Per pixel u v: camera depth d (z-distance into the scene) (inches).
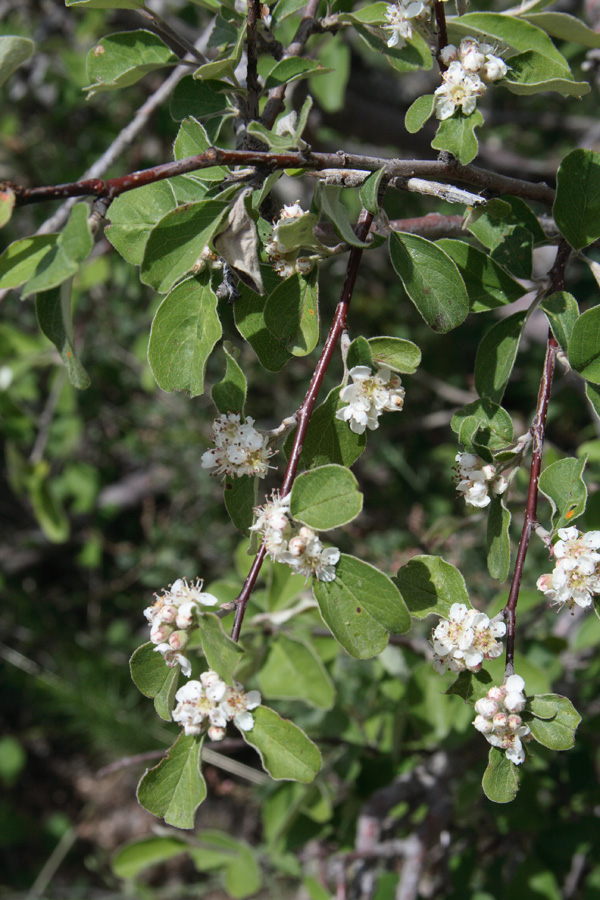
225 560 68.2
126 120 64.7
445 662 28.5
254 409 69.0
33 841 73.5
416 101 29.6
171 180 29.9
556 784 38.7
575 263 62.7
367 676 45.6
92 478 67.4
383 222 29.5
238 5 31.4
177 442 67.5
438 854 41.5
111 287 69.7
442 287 29.2
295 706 50.6
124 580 71.6
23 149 67.8
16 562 75.3
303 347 29.1
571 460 29.0
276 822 39.1
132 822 73.3
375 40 30.8
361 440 28.8
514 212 30.9
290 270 29.2
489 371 30.6
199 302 29.2
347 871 38.1
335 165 28.8
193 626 28.2
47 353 52.4
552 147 72.4
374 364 28.7
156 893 58.7
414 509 60.1
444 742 36.5
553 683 39.9
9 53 28.7
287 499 27.9
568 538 28.4
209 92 30.3
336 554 27.8
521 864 36.3
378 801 36.8
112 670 66.1
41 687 64.1
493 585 51.1
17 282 27.4
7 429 54.0
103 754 71.8
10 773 72.2
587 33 30.0
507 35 29.7
